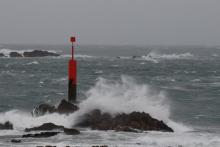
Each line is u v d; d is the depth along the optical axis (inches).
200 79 4079.7
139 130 1573.6
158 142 1427.2
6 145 1354.6
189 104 2389.3
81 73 4522.6
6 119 1747.0
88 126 1648.6
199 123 1875.0
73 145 1358.3
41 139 1439.5
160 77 4229.8
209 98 2667.3
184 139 1475.1
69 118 1700.3
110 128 1590.8
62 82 3506.4
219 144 1422.2
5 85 3223.4
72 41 1807.3
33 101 2377.0
